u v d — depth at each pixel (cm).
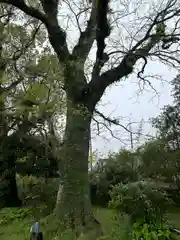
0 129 1263
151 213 888
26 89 1134
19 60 1212
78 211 1218
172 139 2244
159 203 918
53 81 1148
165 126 2328
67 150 1272
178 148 2052
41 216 1423
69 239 1091
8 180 2058
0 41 1236
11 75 1147
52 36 1316
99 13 1290
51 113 1167
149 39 1428
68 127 1273
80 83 1274
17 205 1920
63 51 1301
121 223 914
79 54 1316
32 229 813
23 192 1839
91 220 1184
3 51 1211
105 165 1875
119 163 1842
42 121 1224
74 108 1249
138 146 1878
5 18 1363
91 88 1298
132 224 888
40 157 2028
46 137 1323
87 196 1260
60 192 1270
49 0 1354
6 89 1122
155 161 1797
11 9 1402
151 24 1412
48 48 1315
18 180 1930
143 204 892
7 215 1511
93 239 1058
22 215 1483
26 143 1928
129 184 942
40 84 1121
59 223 1201
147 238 849
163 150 1836
